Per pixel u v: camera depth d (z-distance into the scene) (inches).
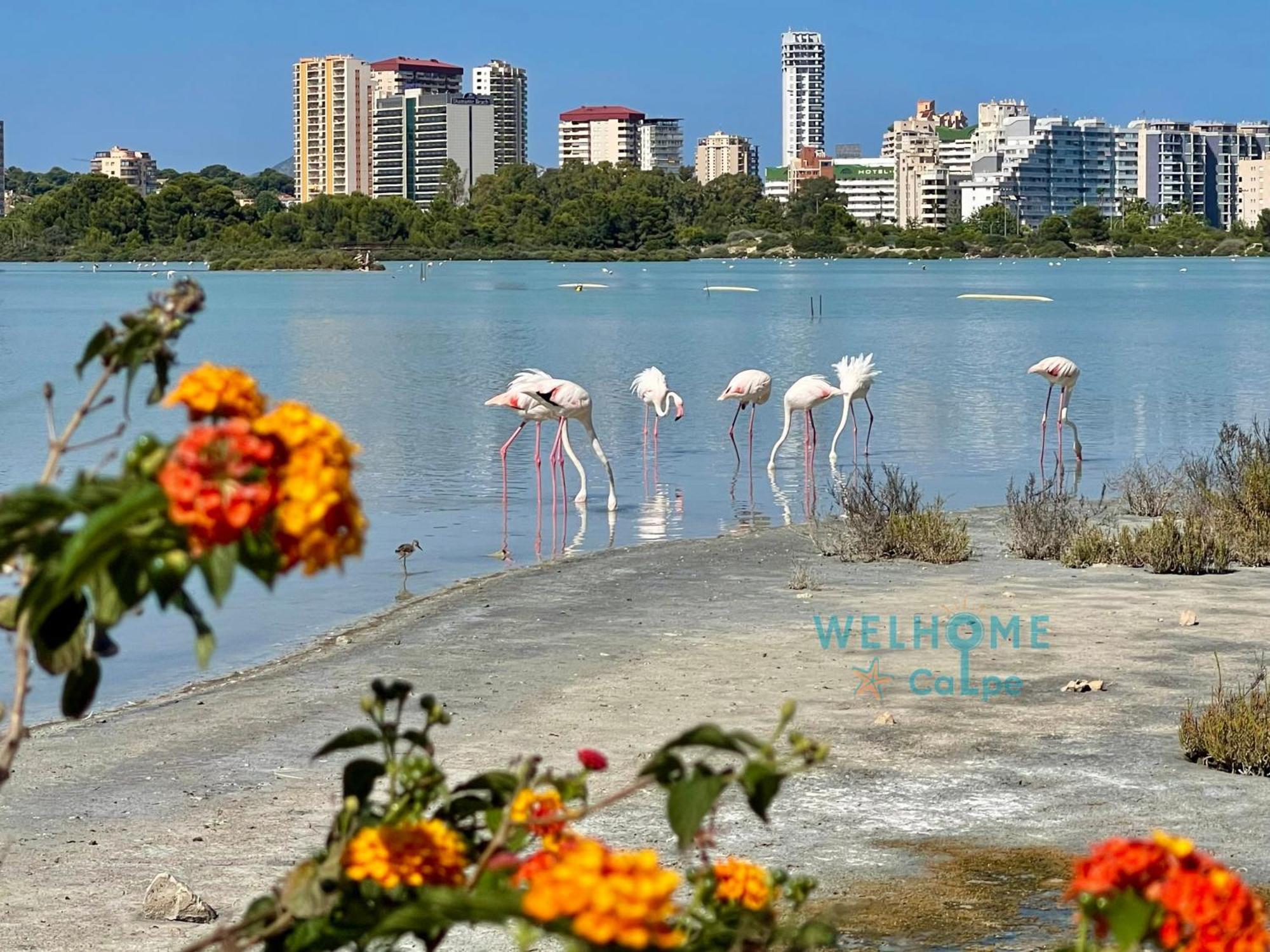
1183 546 676.1
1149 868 121.8
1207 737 398.3
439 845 132.2
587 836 347.9
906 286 5068.9
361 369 1897.1
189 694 491.8
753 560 711.7
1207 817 356.5
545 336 2549.2
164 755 419.8
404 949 292.8
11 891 317.4
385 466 1073.5
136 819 365.4
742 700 461.7
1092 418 1371.8
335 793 384.2
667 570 689.6
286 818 365.4
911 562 705.0
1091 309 3476.9
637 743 418.0
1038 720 439.2
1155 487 877.8
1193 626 558.3
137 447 110.3
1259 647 522.9
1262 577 660.1
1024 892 313.7
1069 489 960.3
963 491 964.0
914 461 1109.1
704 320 3063.5
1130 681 480.4
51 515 109.2
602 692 474.0
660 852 338.3
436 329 2770.7
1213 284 5172.2
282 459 105.5
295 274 6845.5
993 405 1476.4
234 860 337.1
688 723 437.1
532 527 844.0
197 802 377.7
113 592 111.3
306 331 2726.4
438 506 911.7
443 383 1706.4
